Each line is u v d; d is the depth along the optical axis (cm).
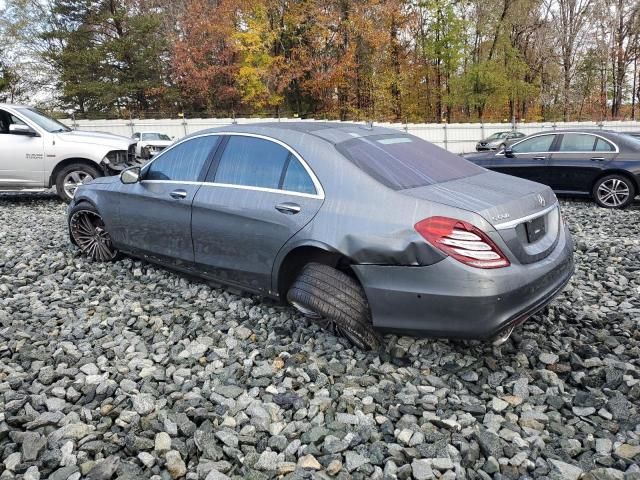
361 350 338
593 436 259
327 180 337
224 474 231
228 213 386
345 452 244
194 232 418
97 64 3716
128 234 489
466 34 3716
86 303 431
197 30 3484
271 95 3356
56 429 263
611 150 920
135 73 3756
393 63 3681
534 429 264
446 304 288
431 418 267
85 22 3809
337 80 3400
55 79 3859
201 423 269
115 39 3741
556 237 343
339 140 358
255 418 268
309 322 383
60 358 331
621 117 4384
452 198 304
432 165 362
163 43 3791
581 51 4284
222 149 412
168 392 296
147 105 3906
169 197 436
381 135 390
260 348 351
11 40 3800
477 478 229
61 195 932
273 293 372
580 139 956
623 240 645
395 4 3425
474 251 284
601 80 4422
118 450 247
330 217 326
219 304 428
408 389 297
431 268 289
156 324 385
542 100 4225
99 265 532
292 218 344
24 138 902
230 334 370
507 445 249
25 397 287
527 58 4284
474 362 328
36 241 635
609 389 298
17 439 252
